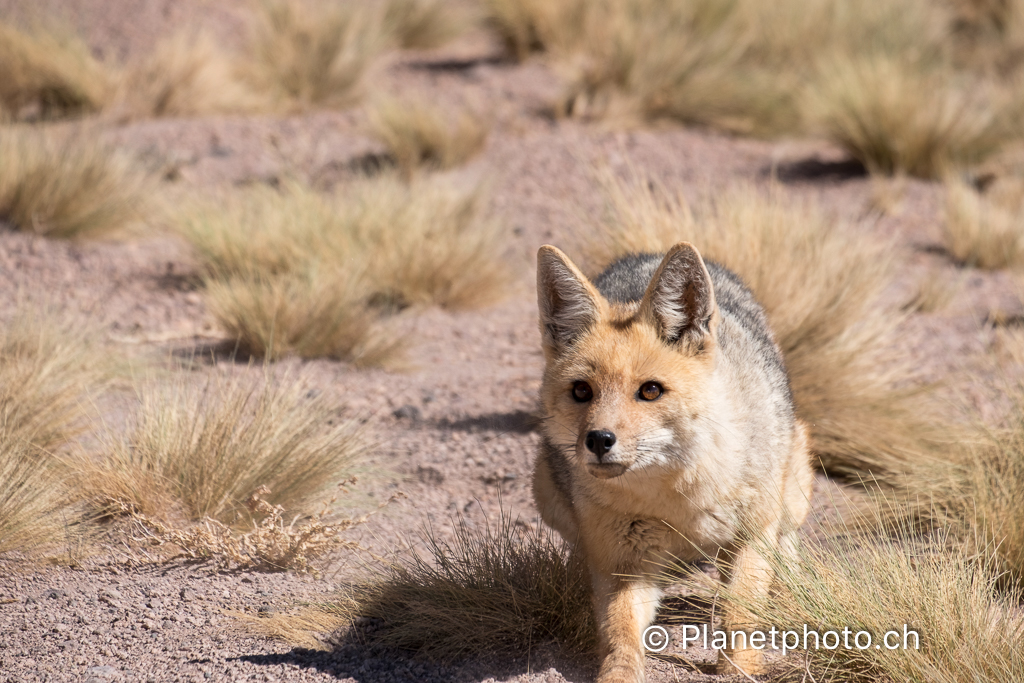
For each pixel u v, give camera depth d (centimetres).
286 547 1185
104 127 3053
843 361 1544
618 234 1808
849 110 2941
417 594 1062
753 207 1880
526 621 1027
